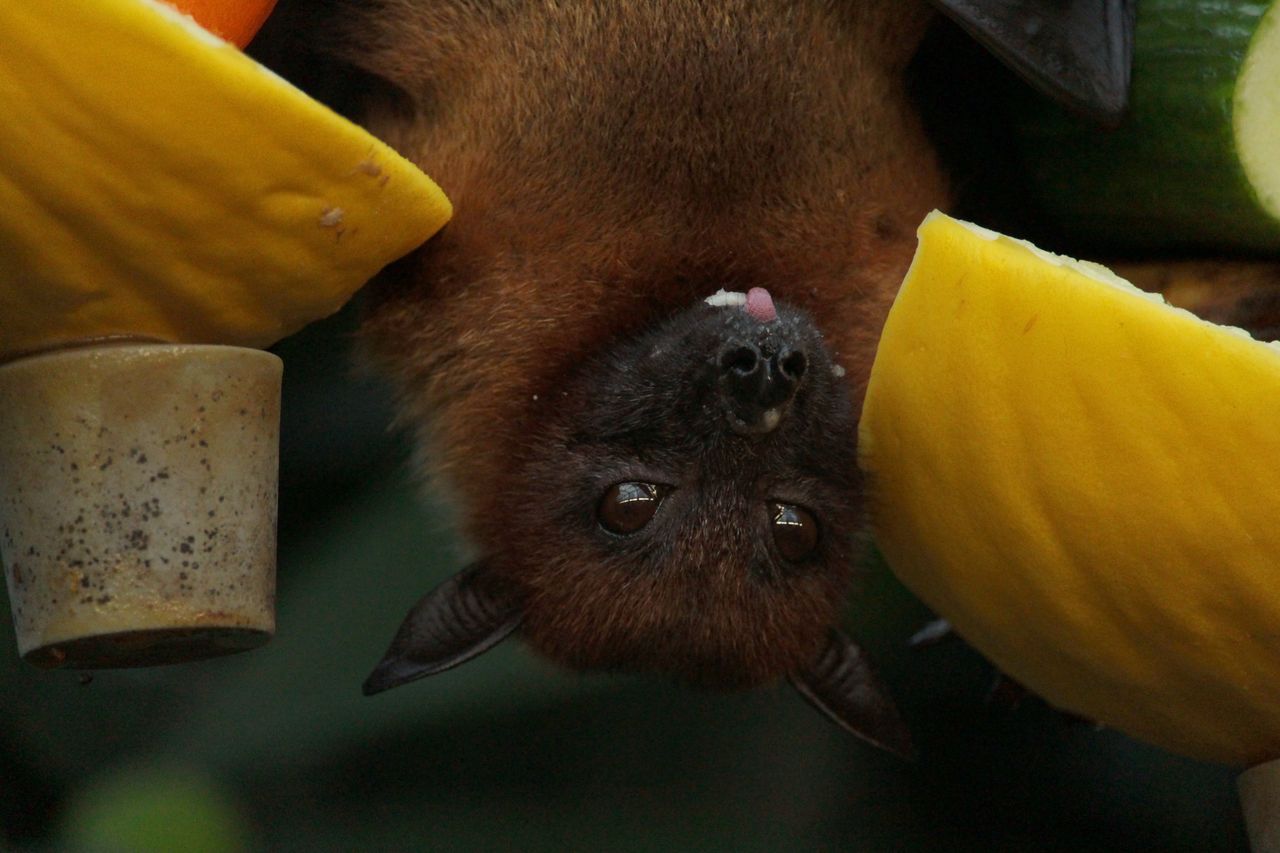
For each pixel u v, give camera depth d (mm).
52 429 1783
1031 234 1864
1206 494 1779
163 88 1760
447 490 1899
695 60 1854
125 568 1784
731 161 1857
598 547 1882
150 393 1784
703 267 1865
